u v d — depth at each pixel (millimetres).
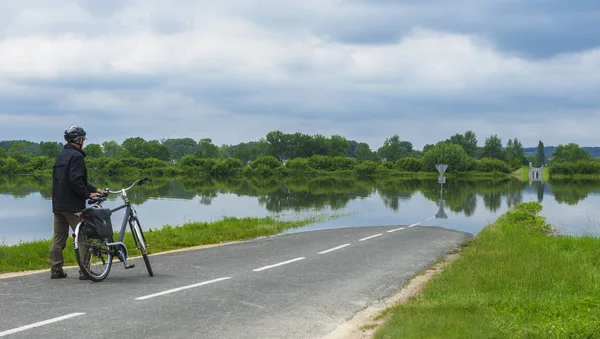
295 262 12273
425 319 7008
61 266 9359
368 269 11703
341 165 167250
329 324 7285
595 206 43125
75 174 9180
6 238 23562
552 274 10195
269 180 117438
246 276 10266
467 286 9281
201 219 30141
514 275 10047
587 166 156875
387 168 160375
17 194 58531
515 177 148125
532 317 7277
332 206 39750
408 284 10328
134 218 10039
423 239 17750
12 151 162000
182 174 149375
